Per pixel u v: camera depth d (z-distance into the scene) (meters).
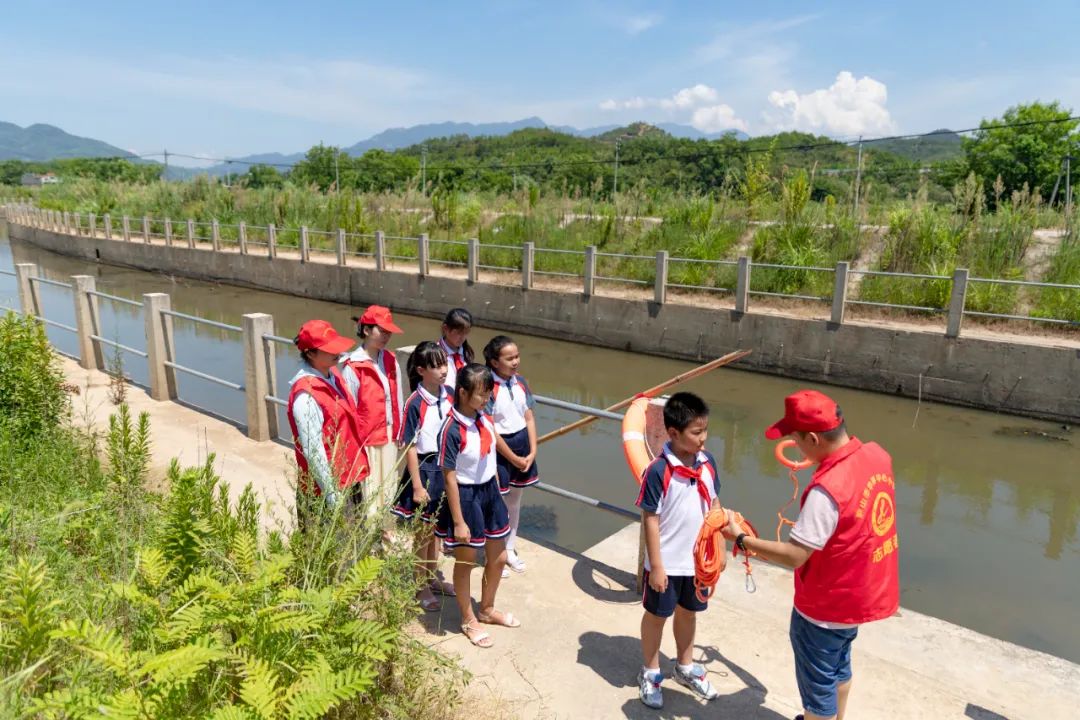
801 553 2.56
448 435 3.43
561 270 18.17
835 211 17.08
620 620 3.89
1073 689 3.51
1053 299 12.31
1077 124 35.56
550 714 3.12
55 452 5.02
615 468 8.38
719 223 17.92
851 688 3.36
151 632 2.32
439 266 20.66
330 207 26.92
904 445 9.89
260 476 5.71
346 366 4.21
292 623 2.27
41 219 36.94
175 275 26.41
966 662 3.71
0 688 1.92
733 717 3.15
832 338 12.44
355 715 2.49
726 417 10.91
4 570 2.54
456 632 3.73
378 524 3.07
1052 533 7.28
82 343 8.87
